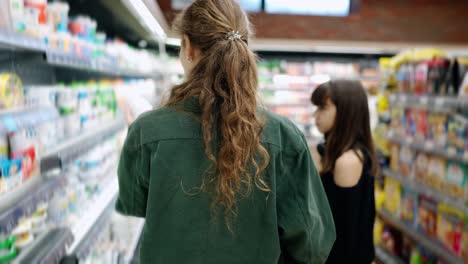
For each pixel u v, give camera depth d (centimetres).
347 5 625
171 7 575
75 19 173
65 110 152
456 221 239
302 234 102
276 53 682
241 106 91
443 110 258
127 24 293
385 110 358
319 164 197
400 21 659
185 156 94
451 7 659
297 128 108
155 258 95
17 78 116
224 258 97
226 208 94
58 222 131
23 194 98
